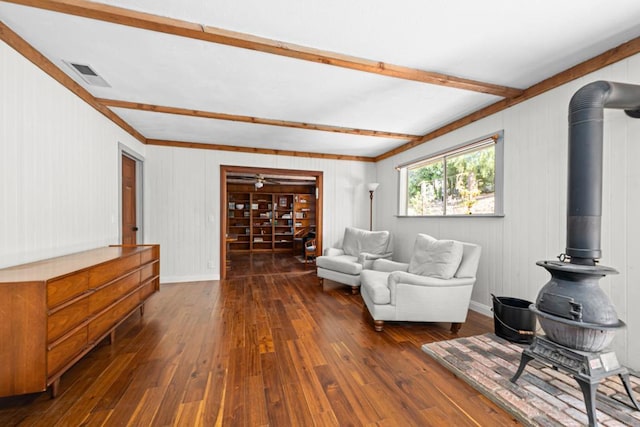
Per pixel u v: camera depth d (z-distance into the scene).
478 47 1.98
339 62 2.07
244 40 1.82
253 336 2.56
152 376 1.92
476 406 1.64
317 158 5.41
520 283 2.74
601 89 1.63
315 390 1.78
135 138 3.99
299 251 8.81
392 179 5.10
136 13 1.60
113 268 2.22
